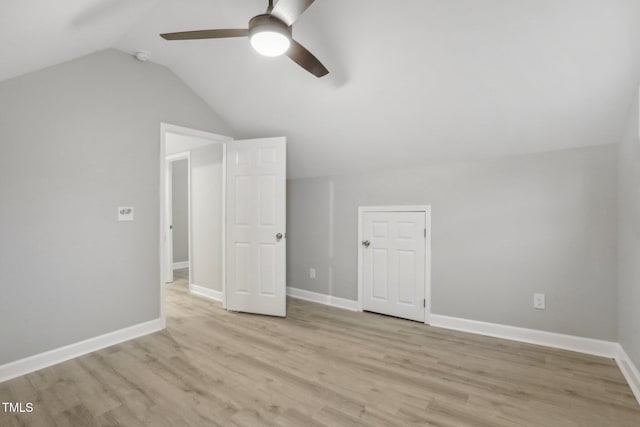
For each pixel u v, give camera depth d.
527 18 1.75
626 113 2.10
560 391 1.93
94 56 2.54
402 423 1.66
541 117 2.30
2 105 2.10
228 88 3.06
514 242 2.69
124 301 2.71
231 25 2.33
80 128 2.46
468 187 2.88
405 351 2.49
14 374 2.12
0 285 2.09
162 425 1.65
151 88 2.90
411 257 3.19
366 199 3.47
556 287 2.54
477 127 2.53
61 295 2.36
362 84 2.49
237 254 3.45
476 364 2.27
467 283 2.90
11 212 2.14
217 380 2.07
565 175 2.48
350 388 1.98
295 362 2.31
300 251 4.05
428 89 2.35
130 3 1.92
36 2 1.43
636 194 1.94
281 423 1.66
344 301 3.64
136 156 2.79
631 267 2.04
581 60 1.88
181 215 6.35
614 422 1.66
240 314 3.38
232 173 3.48
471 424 1.65
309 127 3.18
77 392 1.94
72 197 2.42
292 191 4.13
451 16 1.85
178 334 2.83
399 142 2.94
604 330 2.38
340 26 2.10
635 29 1.65
